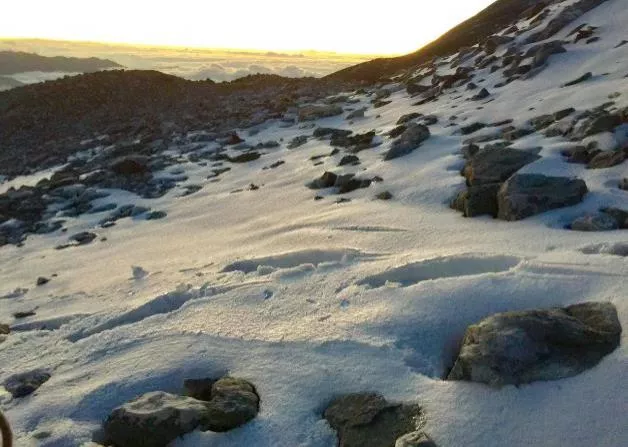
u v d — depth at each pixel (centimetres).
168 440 418
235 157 1554
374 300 560
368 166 1184
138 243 1009
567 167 889
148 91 2809
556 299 500
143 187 1418
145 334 578
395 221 818
